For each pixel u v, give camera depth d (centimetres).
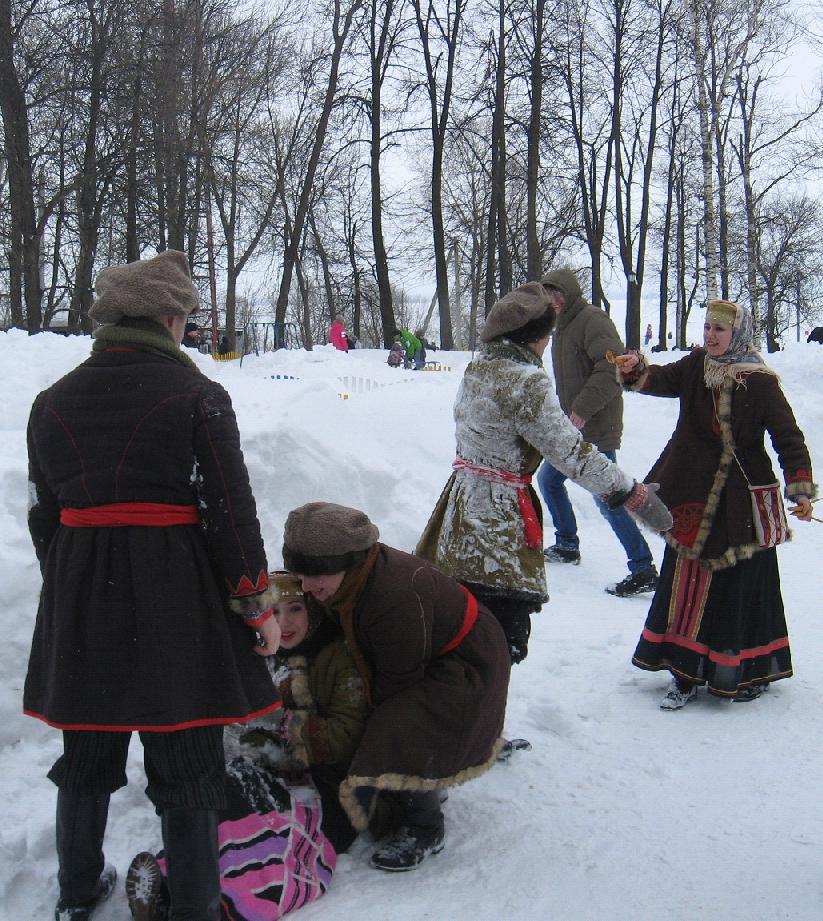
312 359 1745
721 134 2988
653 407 1066
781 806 318
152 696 213
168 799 223
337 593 274
